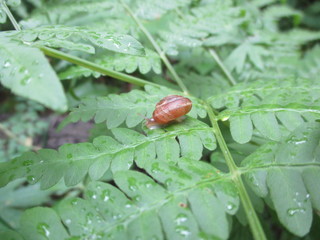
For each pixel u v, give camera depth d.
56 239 0.07
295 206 0.08
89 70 0.14
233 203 0.08
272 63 0.21
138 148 0.10
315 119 0.10
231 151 0.12
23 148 0.24
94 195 0.08
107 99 0.12
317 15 0.32
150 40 0.16
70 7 0.16
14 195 0.18
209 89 0.17
